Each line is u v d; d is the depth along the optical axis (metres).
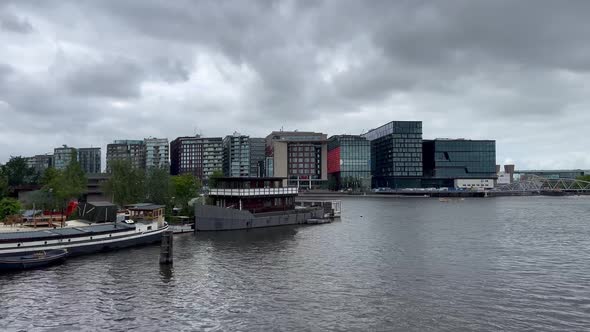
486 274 52.75
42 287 46.66
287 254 65.62
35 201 92.62
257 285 47.88
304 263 59.25
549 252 67.31
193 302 41.91
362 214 142.75
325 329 35.16
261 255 64.75
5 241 55.41
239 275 52.34
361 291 45.53
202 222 90.69
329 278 50.97
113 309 39.88
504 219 122.88
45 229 64.75
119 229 68.31
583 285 47.62
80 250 62.84
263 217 99.50
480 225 106.62
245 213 95.56
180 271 54.22
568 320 36.81
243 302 41.97
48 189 95.50
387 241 79.06
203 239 80.56
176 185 112.06
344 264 58.62
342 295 44.16
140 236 70.88
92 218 75.62
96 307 40.38
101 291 45.41
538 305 40.78
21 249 56.59
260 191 101.38
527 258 62.56
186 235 85.75
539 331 34.47
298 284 48.28
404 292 45.12
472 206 188.50
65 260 59.56
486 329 34.94
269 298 43.19
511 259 61.91
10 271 53.28
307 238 82.56
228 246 72.75
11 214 81.62
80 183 96.25
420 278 50.91
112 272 53.38
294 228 99.31
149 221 75.00
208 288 46.66
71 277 50.84
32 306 40.56
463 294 44.34
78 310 39.56
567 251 68.19
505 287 46.91
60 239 60.62
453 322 36.50
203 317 37.84
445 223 112.00
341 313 38.81
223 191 99.38
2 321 36.78
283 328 35.34
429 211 156.50
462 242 77.88
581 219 122.00
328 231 93.75
